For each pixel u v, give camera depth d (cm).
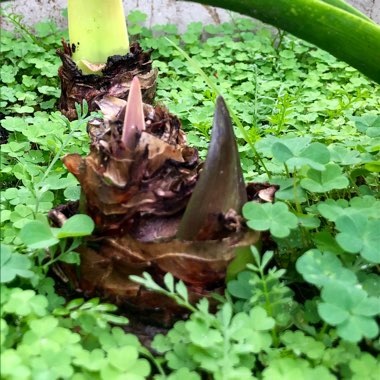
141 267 26
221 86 56
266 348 25
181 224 26
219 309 27
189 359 25
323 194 36
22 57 59
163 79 57
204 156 42
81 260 28
